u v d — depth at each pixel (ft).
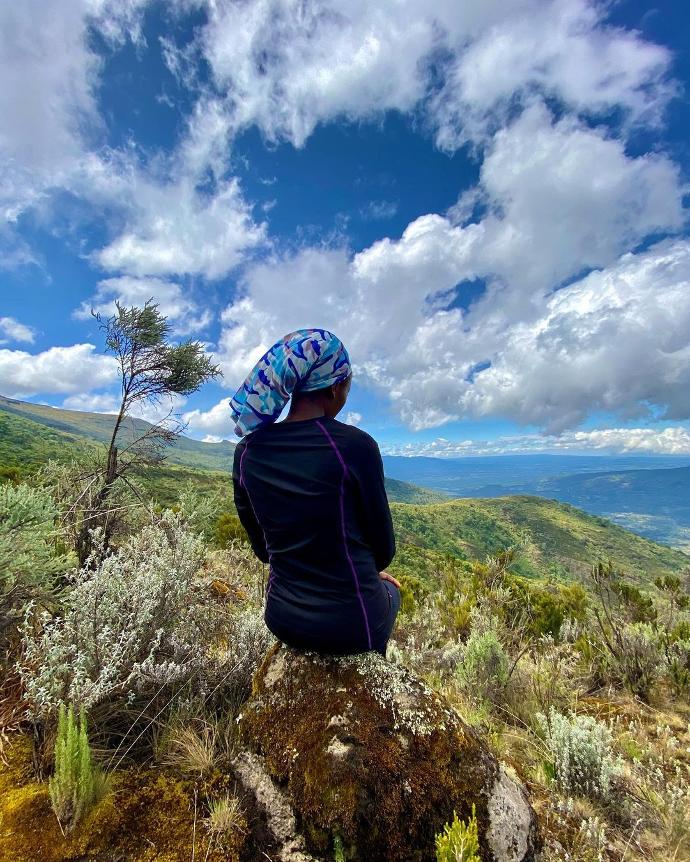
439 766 5.49
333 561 5.74
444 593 22.98
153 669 6.88
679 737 11.01
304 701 6.07
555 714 9.24
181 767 6.00
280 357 5.87
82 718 5.27
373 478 5.76
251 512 6.64
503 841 5.23
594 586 20.18
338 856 4.78
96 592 7.10
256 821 5.28
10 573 7.16
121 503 17.46
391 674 6.32
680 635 16.88
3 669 6.89
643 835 7.35
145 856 4.72
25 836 4.72
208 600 10.85
